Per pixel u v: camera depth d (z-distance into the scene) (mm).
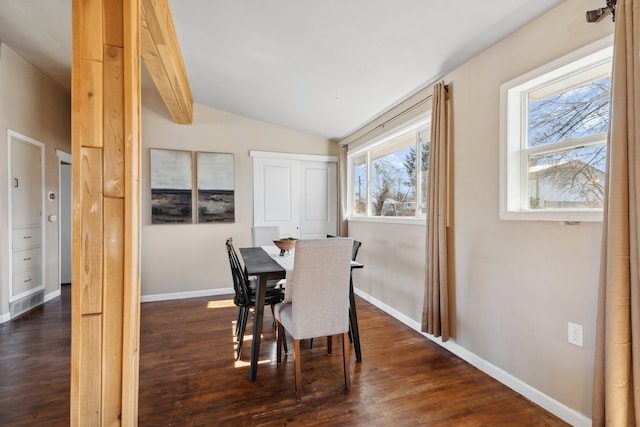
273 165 4547
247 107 4031
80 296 1233
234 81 3303
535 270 1851
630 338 1336
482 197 2215
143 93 3969
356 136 4293
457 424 1667
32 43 3086
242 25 2291
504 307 2049
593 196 1629
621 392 1348
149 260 3977
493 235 2127
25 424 1648
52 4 2475
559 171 1793
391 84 2869
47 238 3883
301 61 2682
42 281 3789
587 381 1594
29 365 2271
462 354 2398
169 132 4062
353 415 1738
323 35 2260
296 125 4438
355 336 2371
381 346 2615
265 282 2160
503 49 2043
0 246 3119
